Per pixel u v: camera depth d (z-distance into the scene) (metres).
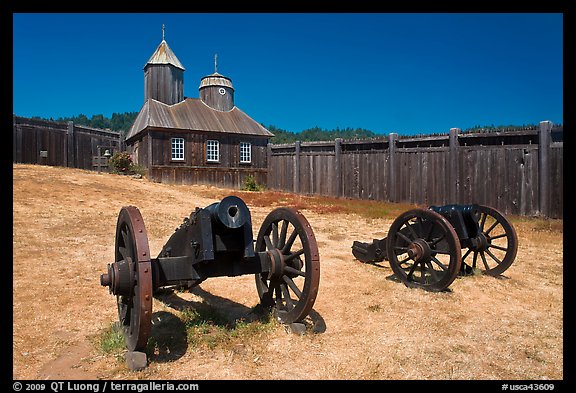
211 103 25.64
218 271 4.03
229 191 20.17
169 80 24.72
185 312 4.76
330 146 21.33
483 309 5.25
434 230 5.99
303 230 4.14
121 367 3.44
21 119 18.97
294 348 3.94
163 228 10.16
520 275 6.97
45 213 10.59
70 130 21.22
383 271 7.17
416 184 17.22
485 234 7.04
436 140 16.53
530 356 3.91
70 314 4.65
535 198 13.51
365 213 14.86
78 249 7.69
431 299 5.60
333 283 6.35
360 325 4.62
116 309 4.84
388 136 18.38
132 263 3.47
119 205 12.79
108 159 21.73
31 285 5.59
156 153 21.66
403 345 4.11
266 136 25.00
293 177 23.44
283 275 4.39
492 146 14.65
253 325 4.38
